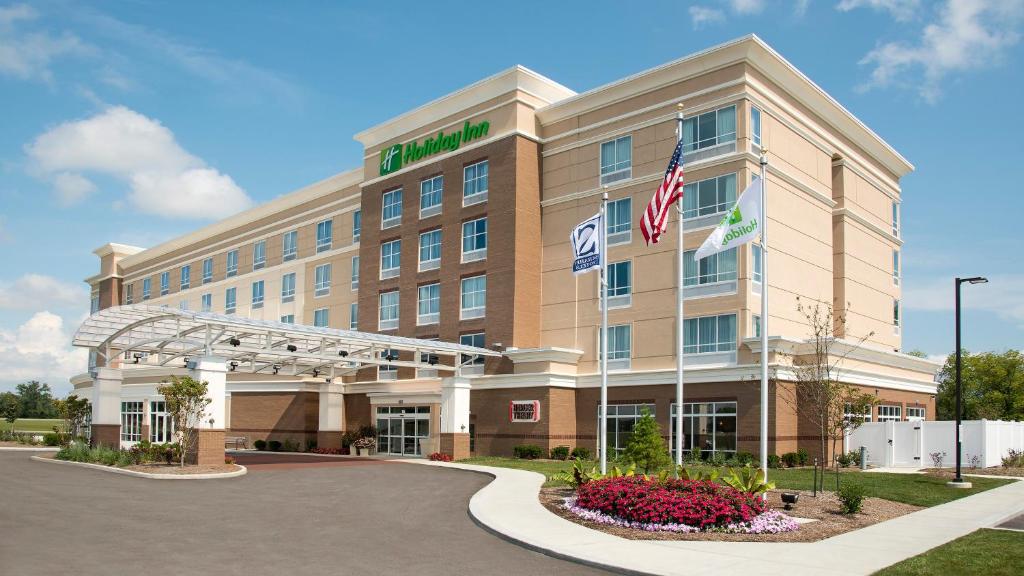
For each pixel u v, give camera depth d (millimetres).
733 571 12891
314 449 48750
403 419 45312
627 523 17031
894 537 16500
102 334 36906
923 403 44031
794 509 19672
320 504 20875
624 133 40062
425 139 47656
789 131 38625
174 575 12219
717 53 36406
